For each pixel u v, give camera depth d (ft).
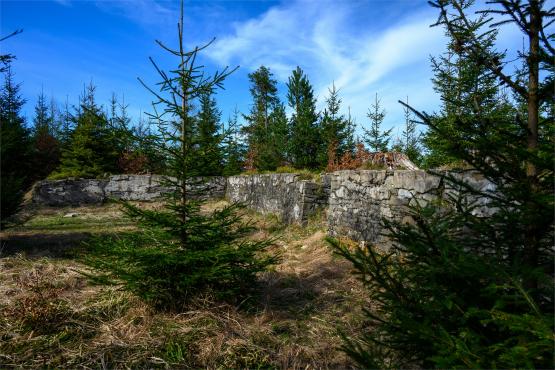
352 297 14.98
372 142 50.98
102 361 9.66
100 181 49.98
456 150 5.88
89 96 64.03
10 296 13.99
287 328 12.57
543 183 5.64
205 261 12.99
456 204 6.82
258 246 14.03
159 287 13.08
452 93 25.00
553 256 5.75
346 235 25.63
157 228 13.25
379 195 22.18
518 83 6.02
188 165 13.21
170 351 10.50
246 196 44.57
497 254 5.78
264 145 66.13
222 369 9.84
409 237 6.45
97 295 14.46
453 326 5.60
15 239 28.09
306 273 19.01
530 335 4.71
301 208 31.48
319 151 53.98
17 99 68.54
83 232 31.24
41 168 60.29
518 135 6.10
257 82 94.48
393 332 5.97
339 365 10.07
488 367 4.62
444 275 5.88
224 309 13.19
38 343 10.68
